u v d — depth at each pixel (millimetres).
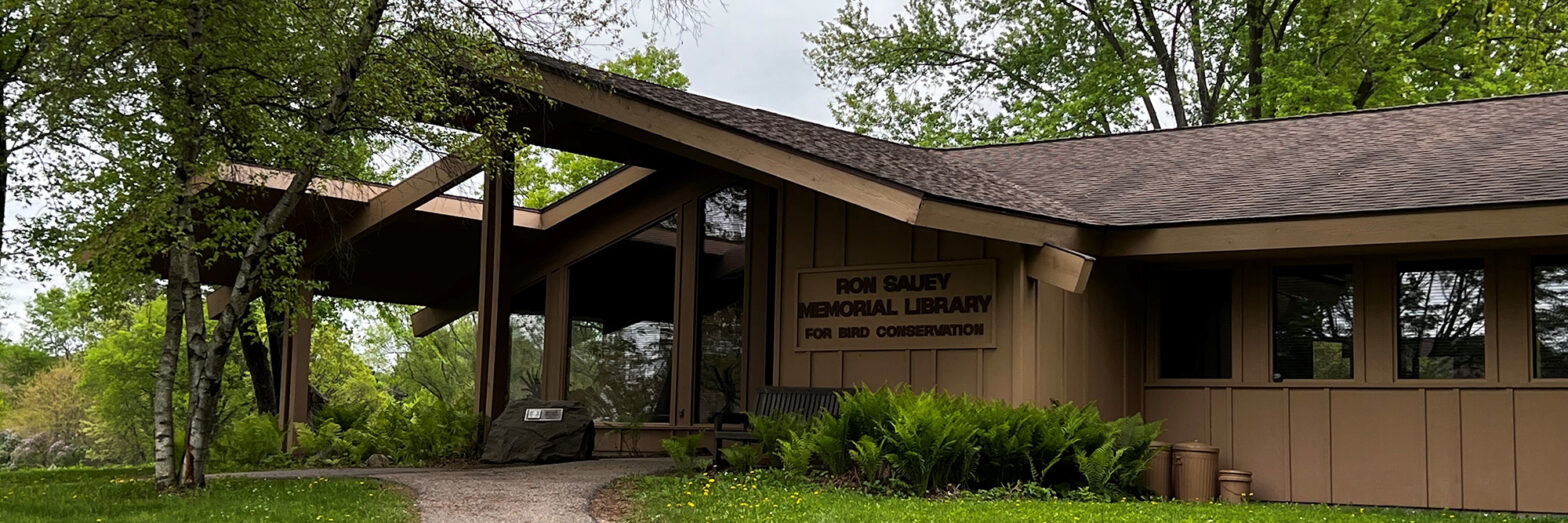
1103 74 31031
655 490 11188
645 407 16953
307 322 18547
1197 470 12641
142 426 46531
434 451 15664
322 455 16984
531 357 18438
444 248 19766
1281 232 11828
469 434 15664
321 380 45531
